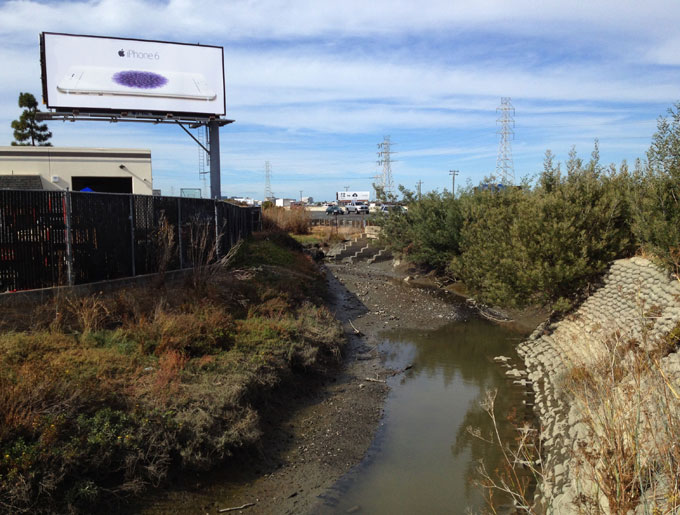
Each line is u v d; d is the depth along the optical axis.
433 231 25.98
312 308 16.25
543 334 14.93
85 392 6.87
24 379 6.61
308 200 160.50
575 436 7.59
